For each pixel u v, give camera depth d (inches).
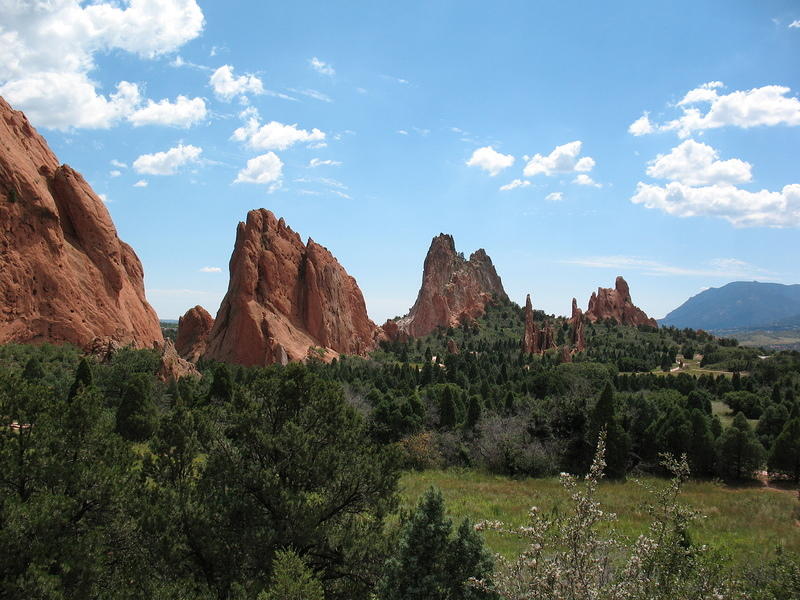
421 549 545.0
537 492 1541.6
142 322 4227.4
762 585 534.9
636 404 2401.6
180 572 605.3
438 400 2731.3
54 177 3818.9
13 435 609.0
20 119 3860.7
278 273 5231.3
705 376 4616.1
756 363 5492.1
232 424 716.7
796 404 2348.7
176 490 654.5
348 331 5905.5
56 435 621.6
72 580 522.0
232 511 643.5
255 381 743.1
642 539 376.5
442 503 570.9
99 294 3705.7
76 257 3668.8
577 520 351.6
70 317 3395.7
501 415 2393.0
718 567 375.9
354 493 698.2
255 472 665.6
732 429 1900.8
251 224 5324.8
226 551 617.6
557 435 2055.9
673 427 1972.2
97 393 693.9
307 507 645.3
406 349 6633.9
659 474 1967.3
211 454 693.9
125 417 1892.2
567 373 3922.2
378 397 2807.6
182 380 2783.0
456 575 534.0
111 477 605.9
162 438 713.6
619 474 1878.7
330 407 733.3
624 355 6087.6
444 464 2011.6
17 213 3309.5
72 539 547.5
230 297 5024.6
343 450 719.7
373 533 681.6
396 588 544.1
